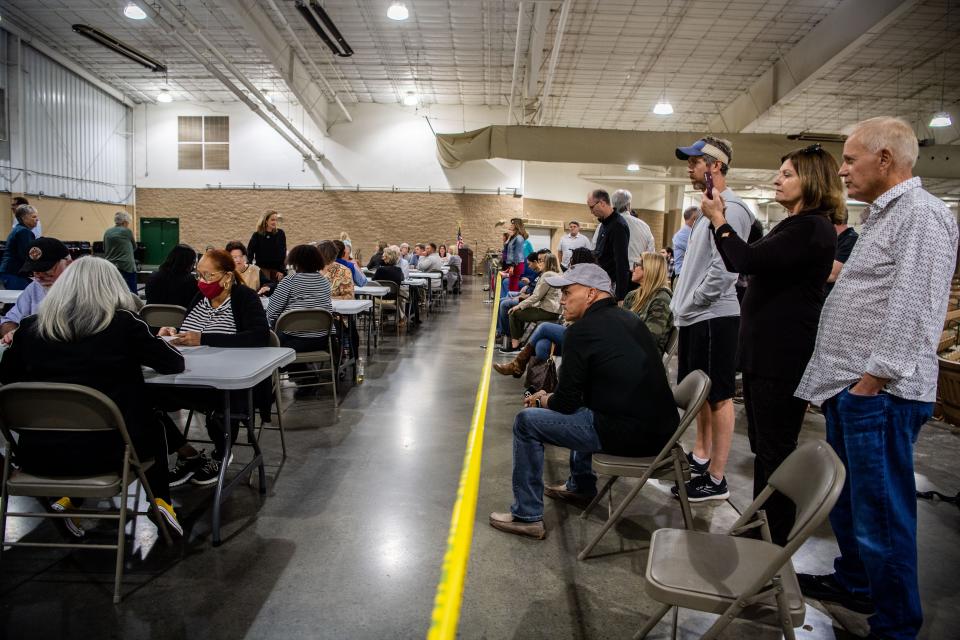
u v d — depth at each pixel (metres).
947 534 2.87
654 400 2.50
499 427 4.38
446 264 15.03
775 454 2.29
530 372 4.61
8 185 14.56
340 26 13.88
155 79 18.19
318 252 5.13
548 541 2.70
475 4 12.55
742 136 13.20
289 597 2.21
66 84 16.70
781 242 2.18
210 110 20.42
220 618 2.08
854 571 2.22
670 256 11.38
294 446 3.91
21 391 2.07
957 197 21.00
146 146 20.45
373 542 2.64
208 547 2.57
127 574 2.35
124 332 2.29
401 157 20.83
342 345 5.71
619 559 2.55
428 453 3.80
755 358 2.31
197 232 20.64
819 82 15.56
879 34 12.54
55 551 2.52
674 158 13.76
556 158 13.99
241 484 3.27
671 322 3.80
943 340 5.40
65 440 2.18
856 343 1.92
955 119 17.06
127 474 2.23
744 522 1.88
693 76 16.02
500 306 7.54
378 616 2.11
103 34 11.01
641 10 12.12
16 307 3.93
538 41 12.28
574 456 3.10
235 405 3.09
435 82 18.22
